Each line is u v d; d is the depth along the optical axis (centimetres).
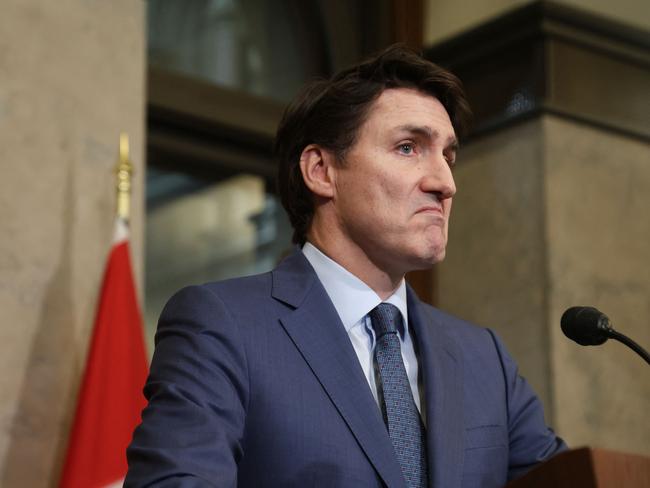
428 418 344
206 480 288
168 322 345
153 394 324
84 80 635
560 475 262
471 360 379
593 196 825
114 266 597
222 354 330
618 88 856
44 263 596
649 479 259
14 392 573
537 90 827
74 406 587
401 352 359
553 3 824
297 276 366
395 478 322
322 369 338
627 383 795
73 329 597
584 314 332
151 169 838
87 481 551
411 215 357
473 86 878
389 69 373
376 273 366
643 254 834
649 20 879
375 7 927
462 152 874
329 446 323
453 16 915
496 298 826
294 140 389
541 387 781
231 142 869
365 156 363
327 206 375
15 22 616
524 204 821
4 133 598
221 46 877
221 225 857
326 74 917
